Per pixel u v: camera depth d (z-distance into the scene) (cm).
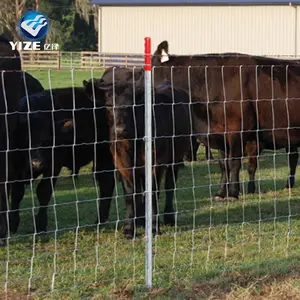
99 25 5831
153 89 990
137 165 972
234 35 5462
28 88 1237
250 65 1234
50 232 904
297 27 5278
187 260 842
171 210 1053
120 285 748
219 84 1240
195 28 5556
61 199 1234
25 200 1230
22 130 973
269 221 1062
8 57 891
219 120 1242
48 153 988
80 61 4638
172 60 1239
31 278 755
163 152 998
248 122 1245
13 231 1001
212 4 5466
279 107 1252
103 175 1049
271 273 787
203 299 713
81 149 1038
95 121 962
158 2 5616
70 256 862
